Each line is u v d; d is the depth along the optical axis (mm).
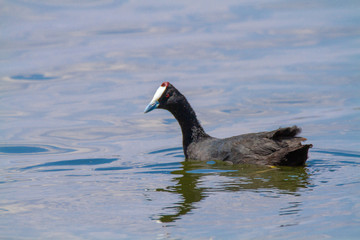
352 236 8414
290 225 8938
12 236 8984
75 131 17641
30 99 20859
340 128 16719
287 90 20688
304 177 11883
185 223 9266
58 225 9430
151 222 9391
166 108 15023
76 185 12016
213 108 19250
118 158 14773
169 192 11156
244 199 10391
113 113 19312
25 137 17031
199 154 14414
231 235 8648
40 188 11875
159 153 15320
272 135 13094
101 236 8875
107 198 10891
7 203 10789
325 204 9875
